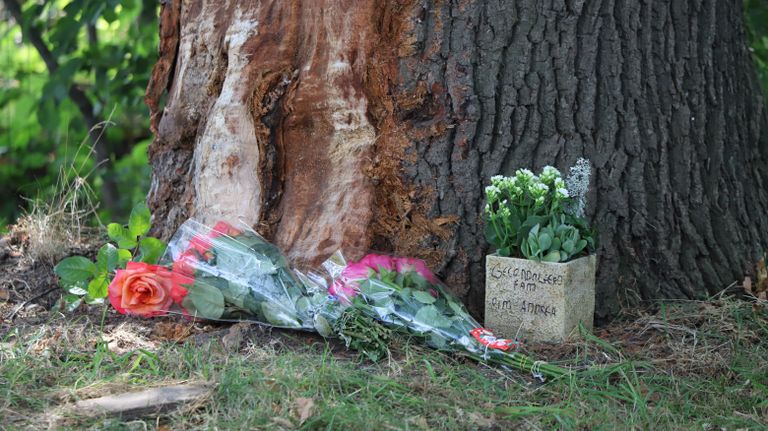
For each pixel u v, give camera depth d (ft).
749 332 10.31
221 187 11.41
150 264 11.35
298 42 11.15
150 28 20.49
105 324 10.70
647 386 9.08
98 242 13.89
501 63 10.84
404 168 10.96
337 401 8.41
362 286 10.14
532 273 9.99
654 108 11.34
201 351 9.58
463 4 10.78
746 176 12.37
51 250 12.87
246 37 11.19
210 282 10.47
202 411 8.30
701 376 9.48
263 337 10.19
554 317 9.93
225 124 11.29
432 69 10.85
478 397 8.79
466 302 11.03
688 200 11.59
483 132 10.86
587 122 11.00
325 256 11.09
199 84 11.92
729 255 11.72
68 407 8.12
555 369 9.23
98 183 25.67
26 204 26.76
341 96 10.97
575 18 10.89
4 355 9.43
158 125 12.79
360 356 9.69
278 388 8.59
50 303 11.69
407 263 10.55
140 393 8.47
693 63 11.62
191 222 11.10
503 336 10.25
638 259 11.35
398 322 9.92
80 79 25.48
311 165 11.21
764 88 16.24
